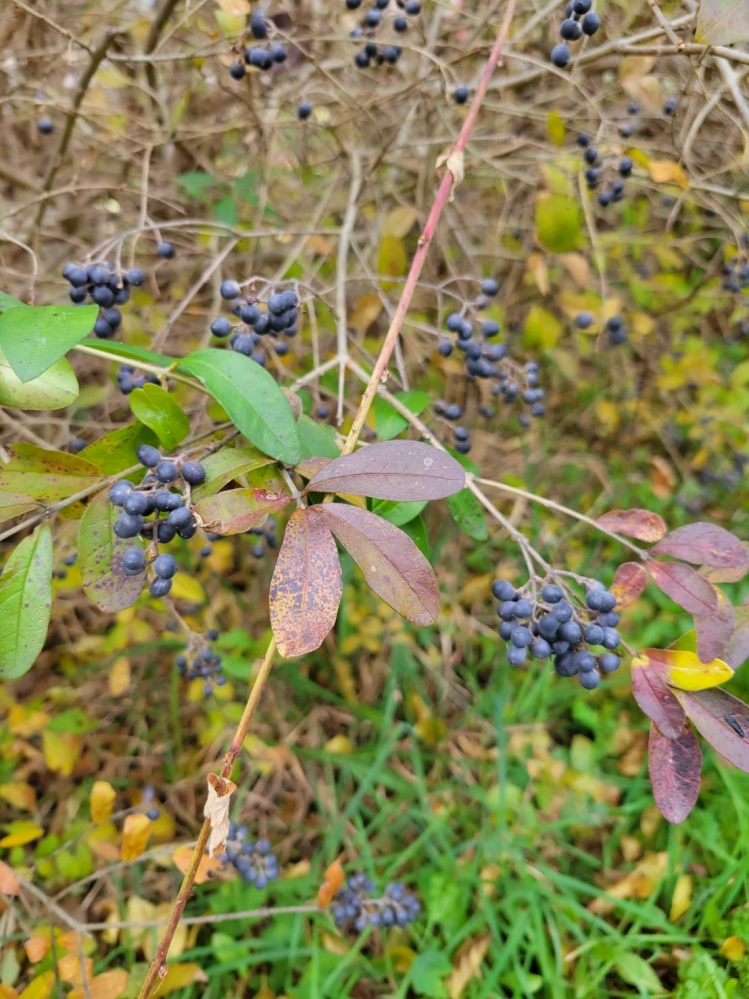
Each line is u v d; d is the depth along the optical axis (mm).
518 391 429
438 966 488
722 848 542
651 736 264
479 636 690
